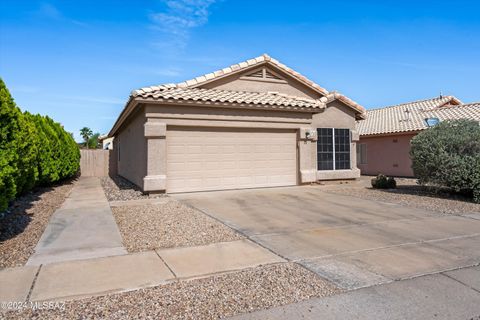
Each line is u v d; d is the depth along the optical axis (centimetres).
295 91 1717
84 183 1848
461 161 1157
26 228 773
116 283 466
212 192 1331
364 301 419
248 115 1407
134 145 1609
